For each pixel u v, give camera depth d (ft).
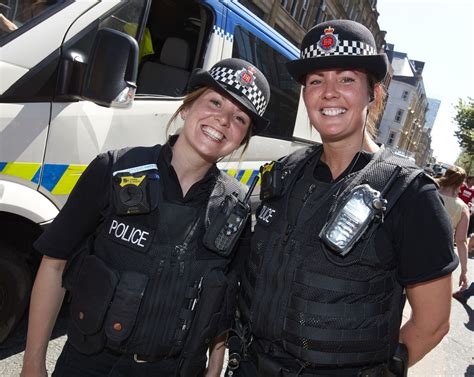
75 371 4.30
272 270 4.22
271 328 4.19
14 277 7.27
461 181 14.39
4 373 7.18
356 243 3.84
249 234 4.79
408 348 4.35
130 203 3.90
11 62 6.34
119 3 7.55
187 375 4.33
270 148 12.42
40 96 6.67
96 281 3.92
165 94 9.63
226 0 9.97
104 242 4.10
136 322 4.01
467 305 17.21
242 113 4.40
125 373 4.27
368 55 4.04
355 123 4.26
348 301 3.94
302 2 60.59
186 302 4.17
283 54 12.63
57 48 6.72
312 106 4.40
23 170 6.66
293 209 4.34
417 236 3.74
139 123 8.20
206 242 4.16
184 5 9.91
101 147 7.61
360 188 3.86
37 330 4.34
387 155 4.25
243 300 4.62
